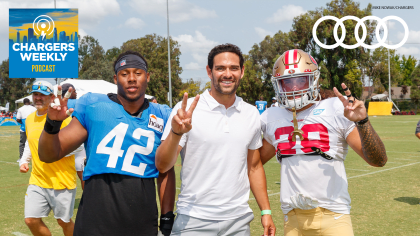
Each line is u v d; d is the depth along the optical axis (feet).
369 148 7.00
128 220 7.13
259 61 149.48
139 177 7.35
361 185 21.07
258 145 8.34
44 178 11.39
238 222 7.78
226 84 7.54
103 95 7.75
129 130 7.37
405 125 71.15
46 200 11.58
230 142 7.63
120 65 7.30
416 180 22.29
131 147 7.34
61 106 6.64
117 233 7.09
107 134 7.30
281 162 8.20
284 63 7.79
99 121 7.33
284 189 8.04
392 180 22.36
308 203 7.43
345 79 127.54
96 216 7.07
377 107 127.44
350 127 7.55
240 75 7.77
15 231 14.05
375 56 137.80
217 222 7.54
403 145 40.01
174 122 6.51
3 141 54.24
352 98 6.78
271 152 8.68
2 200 18.85
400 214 15.51
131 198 7.18
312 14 130.93
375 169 26.21
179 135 6.63
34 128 11.50
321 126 7.67
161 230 7.89
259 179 8.50
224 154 7.59
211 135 7.55
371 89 153.28
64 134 7.41
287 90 7.75
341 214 7.56
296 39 132.67
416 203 17.20
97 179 7.23
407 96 177.58
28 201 11.48
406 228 13.75
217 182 7.56
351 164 28.48
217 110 7.77
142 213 7.27
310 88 7.65
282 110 8.25
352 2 129.90
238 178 7.75
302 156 7.71
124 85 7.27
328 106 7.80
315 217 7.61
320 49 125.90
